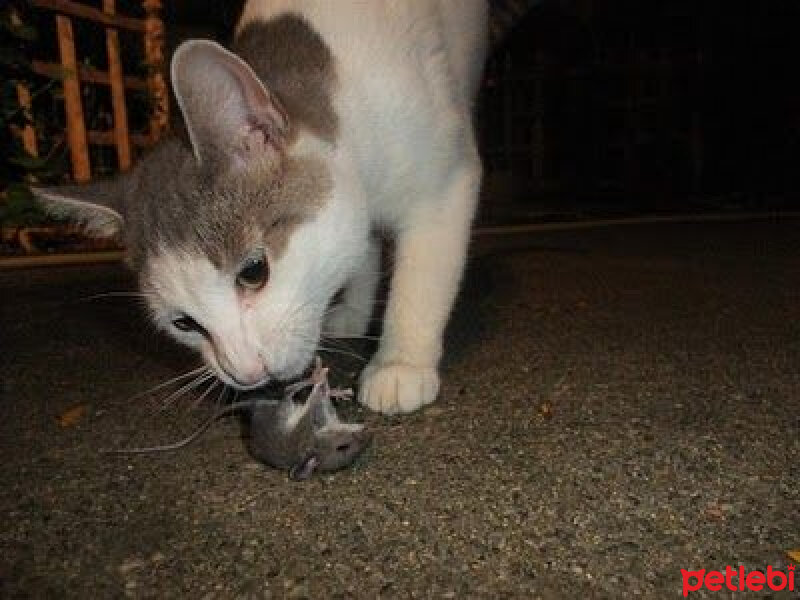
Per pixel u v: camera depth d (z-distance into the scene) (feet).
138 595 0.73
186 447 1.06
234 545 0.81
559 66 5.81
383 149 1.19
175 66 0.96
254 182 1.05
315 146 1.09
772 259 2.59
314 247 1.07
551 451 0.99
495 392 1.22
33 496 0.93
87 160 3.32
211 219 1.03
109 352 1.57
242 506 0.89
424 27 1.32
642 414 1.11
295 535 0.82
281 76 1.15
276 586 0.73
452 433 1.07
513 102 5.98
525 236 3.42
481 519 0.84
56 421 1.19
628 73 5.78
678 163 5.86
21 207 2.91
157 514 0.88
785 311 1.75
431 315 1.26
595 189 5.69
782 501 0.86
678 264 2.52
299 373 1.07
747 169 5.86
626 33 5.91
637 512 0.84
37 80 3.23
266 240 1.04
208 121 1.02
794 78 5.74
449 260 1.28
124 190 1.17
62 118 3.49
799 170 5.72
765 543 0.78
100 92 3.76
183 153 1.13
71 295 2.15
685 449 0.99
